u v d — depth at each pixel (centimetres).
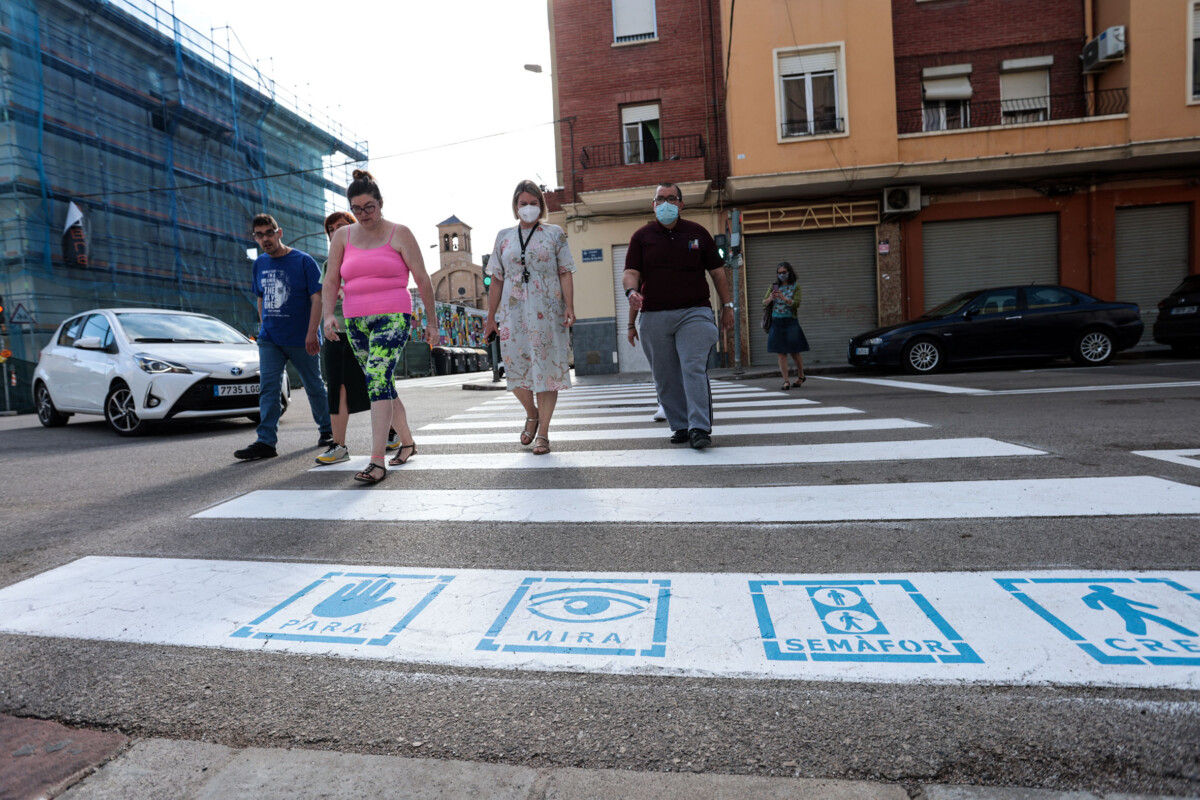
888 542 249
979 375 1053
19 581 251
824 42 1489
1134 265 1548
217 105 2670
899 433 488
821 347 1644
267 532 301
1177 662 159
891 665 166
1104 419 517
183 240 2478
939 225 1588
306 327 536
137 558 271
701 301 463
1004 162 1467
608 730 147
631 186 1591
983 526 261
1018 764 130
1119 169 1512
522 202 463
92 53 2212
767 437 495
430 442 557
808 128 1524
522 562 247
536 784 131
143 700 166
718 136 1652
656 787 129
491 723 151
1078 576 209
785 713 150
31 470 521
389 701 162
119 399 750
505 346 480
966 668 162
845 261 1625
